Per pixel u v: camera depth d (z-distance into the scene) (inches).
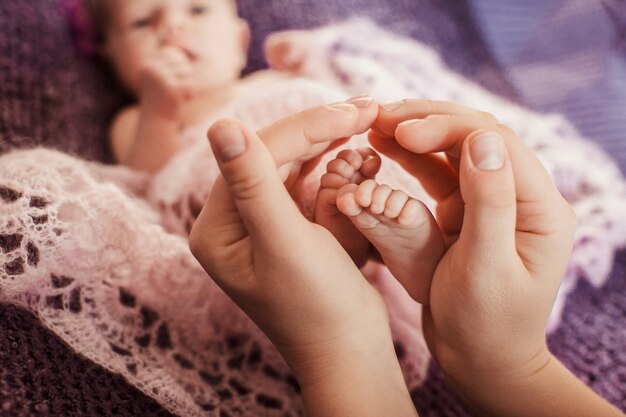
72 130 24.0
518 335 14.5
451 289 14.2
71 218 16.2
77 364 15.4
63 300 15.8
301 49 25.0
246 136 12.7
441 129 14.0
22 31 24.0
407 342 18.4
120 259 16.8
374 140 15.8
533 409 15.2
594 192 21.9
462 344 14.9
